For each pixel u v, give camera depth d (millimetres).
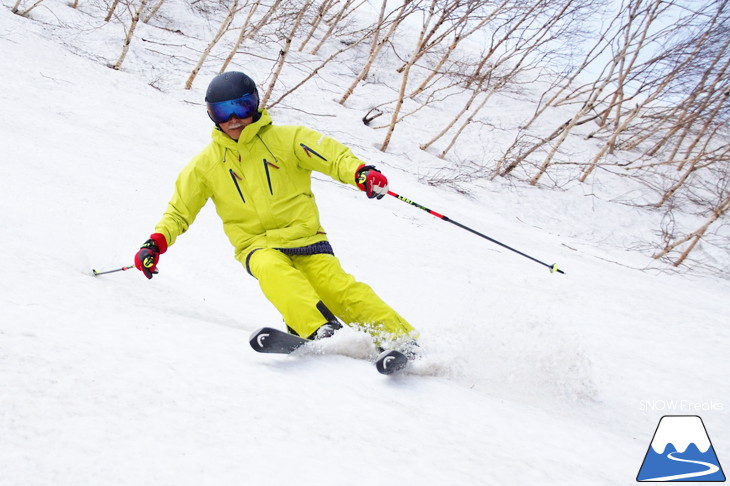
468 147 20547
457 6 17672
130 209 6629
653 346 6477
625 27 18750
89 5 19453
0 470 1295
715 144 24297
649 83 19625
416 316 5570
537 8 19156
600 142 23250
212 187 3184
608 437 2725
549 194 18625
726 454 3207
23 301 2635
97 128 10914
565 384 3748
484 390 3080
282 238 3139
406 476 1655
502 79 20094
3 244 3789
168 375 2049
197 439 1619
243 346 2787
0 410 1530
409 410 2301
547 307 7285
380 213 10523
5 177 6336
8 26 15250
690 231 18500
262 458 1580
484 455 1968
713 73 20266
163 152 10695
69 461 1386
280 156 3115
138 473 1394
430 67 25750
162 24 21031
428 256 8406
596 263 11734
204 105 15539
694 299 10023
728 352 6719
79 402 1682
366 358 2998
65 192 6438
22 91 11609
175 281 5090
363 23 28516
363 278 6754
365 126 19234
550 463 2039
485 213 15391
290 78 20250
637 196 20031
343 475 1574
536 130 22750
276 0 18172
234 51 16406
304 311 2938
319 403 2119
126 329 2596
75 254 4449
